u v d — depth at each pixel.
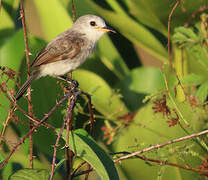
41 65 10.87
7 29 11.87
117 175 7.61
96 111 11.62
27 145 10.49
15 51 10.49
